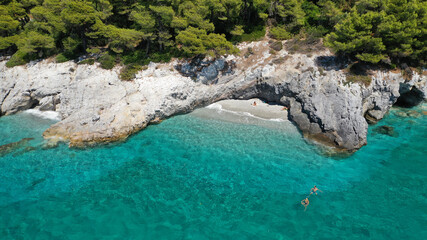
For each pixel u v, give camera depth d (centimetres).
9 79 4203
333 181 2719
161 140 3397
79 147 3231
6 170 2869
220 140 3356
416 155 3069
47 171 2866
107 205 2455
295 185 2675
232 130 3547
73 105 3731
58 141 3316
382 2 3725
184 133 3522
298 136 3416
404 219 2281
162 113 3797
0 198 2520
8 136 3459
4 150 3159
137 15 4066
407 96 4156
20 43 4338
